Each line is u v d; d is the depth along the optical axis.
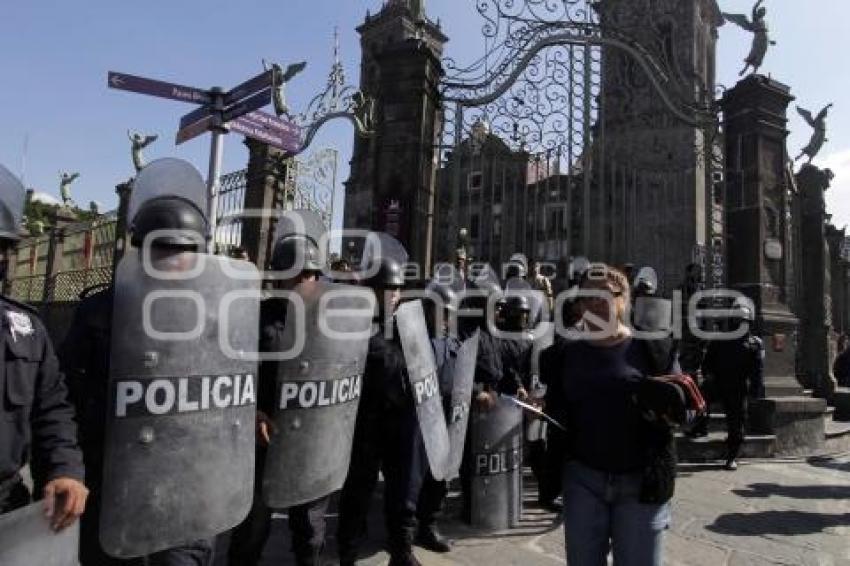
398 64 8.41
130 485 2.22
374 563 4.20
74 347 2.50
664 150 9.41
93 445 2.46
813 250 13.47
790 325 8.95
